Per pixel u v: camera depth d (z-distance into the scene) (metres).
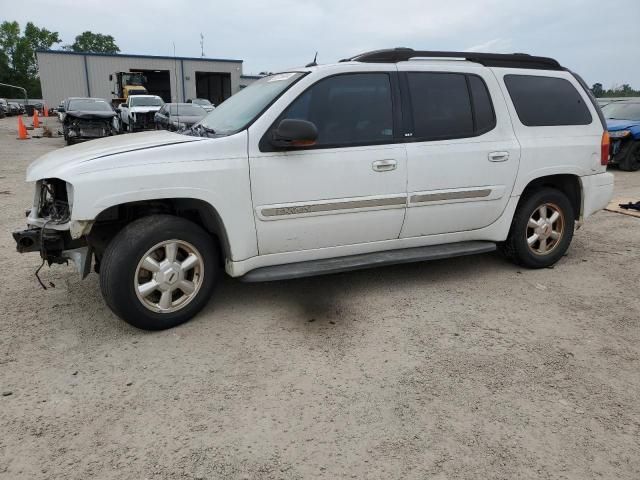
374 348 3.61
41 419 2.82
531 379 3.24
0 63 93.50
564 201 5.12
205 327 3.89
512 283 4.86
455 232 4.74
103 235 3.96
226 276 4.97
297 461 2.53
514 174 4.78
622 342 3.74
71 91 43.38
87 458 2.53
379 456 2.57
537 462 2.54
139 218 3.76
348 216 4.20
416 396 3.05
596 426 2.80
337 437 2.70
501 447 2.63
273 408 2.93
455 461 2.53
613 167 13.14
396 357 3.49
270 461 2.53
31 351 3.52
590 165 5.21
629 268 5.31
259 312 4.17
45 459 2.52
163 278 3.72
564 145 5.01
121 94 33.59
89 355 3.48
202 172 3.67
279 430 2.75
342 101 4.13
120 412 2.88
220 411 2.90
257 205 3.88
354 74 4.19
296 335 3.79
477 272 5.15
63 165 3.58
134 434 2.71
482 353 3.56
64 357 3.45
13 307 4.21
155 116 20.50
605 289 4.74
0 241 6.05
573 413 2.91
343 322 4.01
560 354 3.55
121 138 4.27
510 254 5.17
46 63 42.16
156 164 3.58
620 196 9.18
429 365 3.39
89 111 19.69
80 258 3.80
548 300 4.48
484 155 4.60
